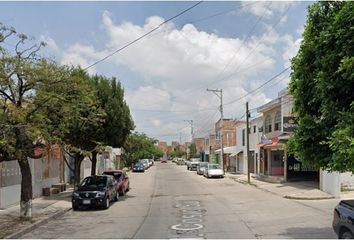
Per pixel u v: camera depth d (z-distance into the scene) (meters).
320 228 15.19
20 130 15.94
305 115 12.02
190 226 16.22
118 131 29.41
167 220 18.14
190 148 141.38
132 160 81.31
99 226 17.14
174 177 54.97
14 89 16.53
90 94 19.30
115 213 21.30
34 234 15.66
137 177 55.88
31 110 16.56
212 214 19.62
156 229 15.78
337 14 10.61
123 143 31.28
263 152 47.06
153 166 105.69
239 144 62.34
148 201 26.64
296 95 12.34
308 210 20.58
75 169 29.06
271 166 43.91
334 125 11.21
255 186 37.25
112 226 16.98
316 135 11.73
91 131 27.44
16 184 24.28
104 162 61.09
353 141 9.29
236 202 24.80
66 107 17.64
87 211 22.41
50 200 26.58
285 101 37.78
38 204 24.52
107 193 23.39
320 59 11.37
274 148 40.44
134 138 80.50
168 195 30.28
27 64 16.69
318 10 11.83
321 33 11.18
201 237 13.81
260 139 48.59
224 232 14.69
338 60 10.70
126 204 25.27
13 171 23.89
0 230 15.95
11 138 15.71
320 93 11.40
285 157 38.41
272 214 19.31
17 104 16.69
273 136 42.28
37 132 15.65
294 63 12.45
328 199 25.92
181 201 25.91
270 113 43.50
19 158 16.81
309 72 12.07
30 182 18.48
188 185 40.25
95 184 23.91
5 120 15.22
